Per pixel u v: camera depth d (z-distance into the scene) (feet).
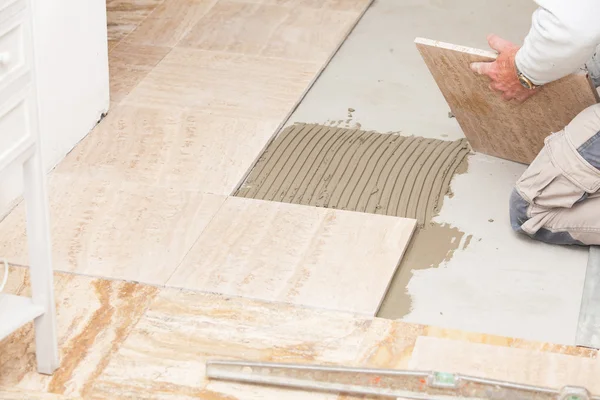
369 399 7.59
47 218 7.20
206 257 9.30
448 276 9.20
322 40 14.15
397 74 13.30
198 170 10.82
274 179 10.74
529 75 9.38
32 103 6.87
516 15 14.97
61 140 10.89
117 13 14.97
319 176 10.82
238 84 12.82
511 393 7.34
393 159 11.17
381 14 15.15
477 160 11.17
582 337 8.34
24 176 7.03
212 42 14.05
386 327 8.40
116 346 8.12
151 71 13.11
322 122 12.03
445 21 14.84
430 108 12.39
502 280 9.14
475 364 7.98
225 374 7.73
